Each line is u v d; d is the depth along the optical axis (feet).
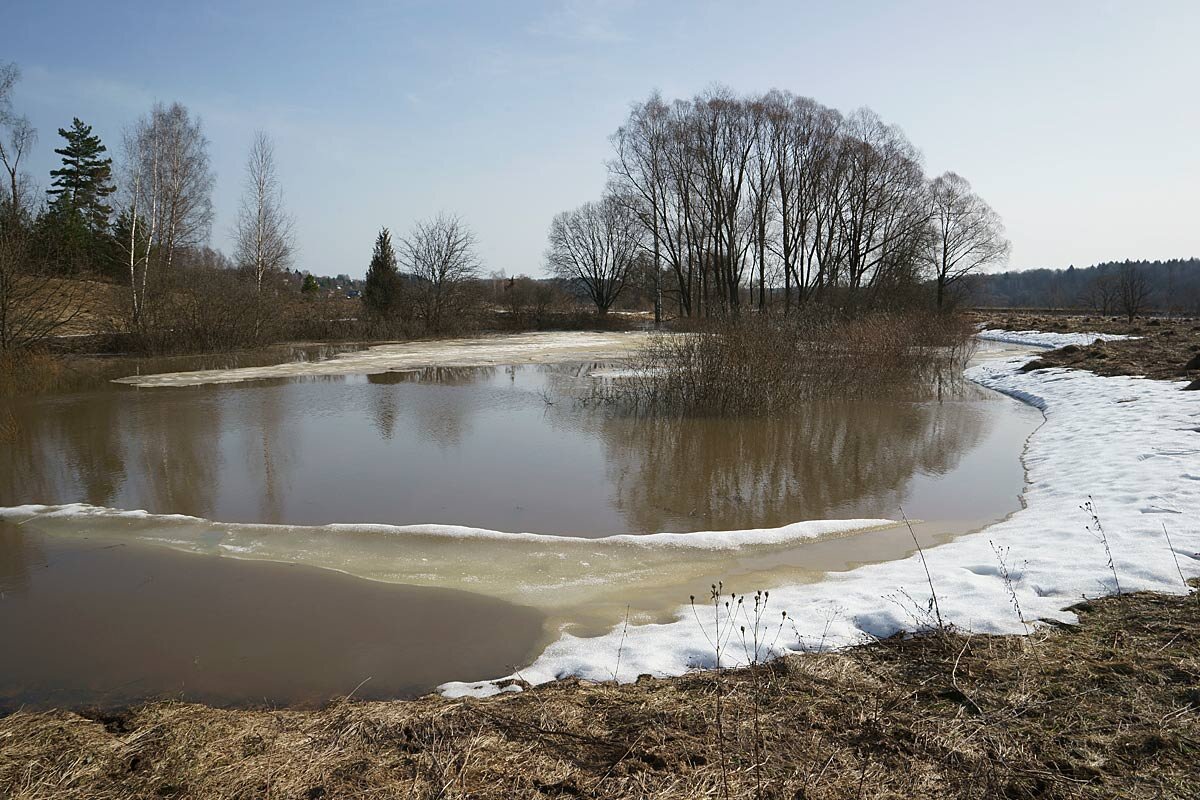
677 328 71.46
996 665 13.35
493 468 34.96
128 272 101.65
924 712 12.01
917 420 46.78
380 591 19.92
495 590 19.92
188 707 13.34
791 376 51.39
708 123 125.70
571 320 153.79
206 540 24.27
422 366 81.41
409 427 45.29
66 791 10.29
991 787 9.99
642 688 13.33
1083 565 18.10
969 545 21.72
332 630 17.44
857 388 56.85
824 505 28.60
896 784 10.11
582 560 22.22
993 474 32.83
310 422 47.11
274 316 106.01
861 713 11.98
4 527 25.93
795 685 13.01
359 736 11.66
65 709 13.85
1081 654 13.62
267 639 17.01
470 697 13.39
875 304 113.50
